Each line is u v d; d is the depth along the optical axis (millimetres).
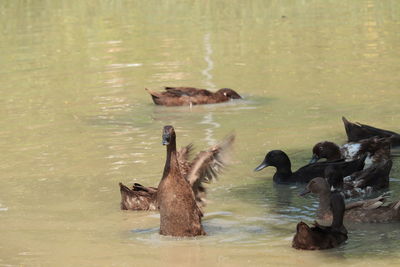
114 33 33156
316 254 11180
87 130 18828
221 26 34062
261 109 20438
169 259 11172
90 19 37062
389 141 16188
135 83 24156
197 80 24266
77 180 15047
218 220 12875
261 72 25000
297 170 15133
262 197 14094
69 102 21922
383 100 20578
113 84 24141
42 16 38375
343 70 24578
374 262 10797
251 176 15258
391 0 39094
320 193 13070
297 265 10766
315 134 17812
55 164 16109
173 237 12109
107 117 20172
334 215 11930
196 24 34750
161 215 12195
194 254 11312
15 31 34406
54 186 14742
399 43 28484
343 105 20297
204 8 39469
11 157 16703
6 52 29703
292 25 33469
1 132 18859
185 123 19375
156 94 21531
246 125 18875
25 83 24562
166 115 20344
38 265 11070
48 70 26344
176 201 12023
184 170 13391
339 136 17578
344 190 14250
